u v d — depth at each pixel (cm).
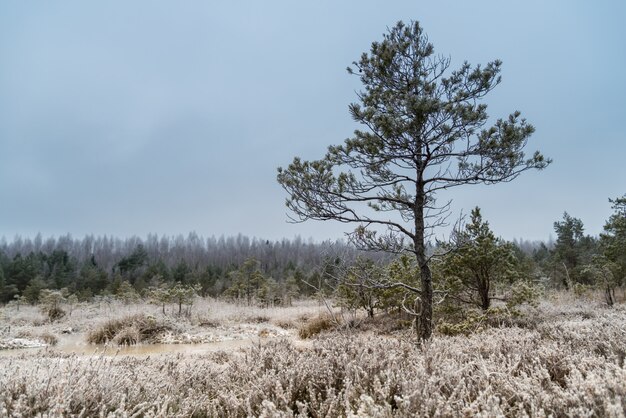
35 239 13000
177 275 4941
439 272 1147
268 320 1836
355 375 298
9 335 1335
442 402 224
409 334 700
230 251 11188
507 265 1076
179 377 398
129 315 1441
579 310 1028
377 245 659
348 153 717
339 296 1342
